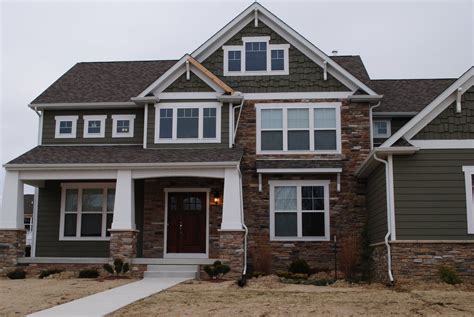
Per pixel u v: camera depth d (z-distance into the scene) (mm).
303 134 20047
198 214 19922
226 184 17344
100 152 19547
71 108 21109
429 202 15281
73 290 13406
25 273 16969
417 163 15508
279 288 14086
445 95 15609
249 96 20391
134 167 17703
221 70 20672
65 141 21047
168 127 19828
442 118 15711
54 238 20531
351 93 20141
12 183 18125
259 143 20031
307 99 20219
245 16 20750
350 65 22734
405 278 14906
